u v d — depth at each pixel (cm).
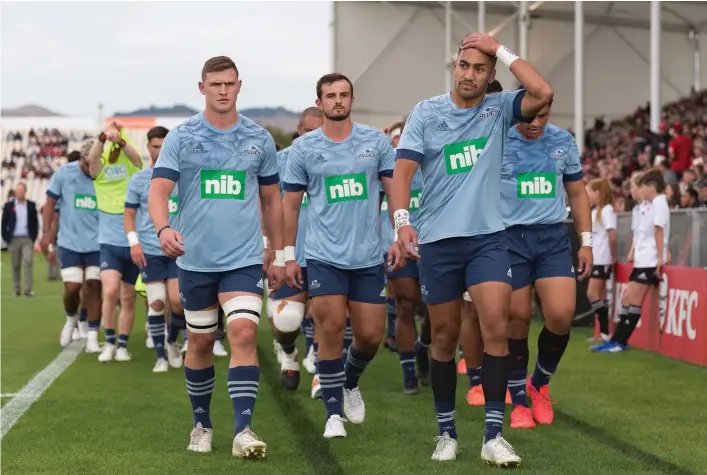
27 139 13362
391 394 2102
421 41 7925
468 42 1375
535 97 1330
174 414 1850
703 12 7556
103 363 2666
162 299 2503
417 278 2064
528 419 1703
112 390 2161
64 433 1662
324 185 1681
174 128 1468
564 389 2138
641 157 4891
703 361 2517
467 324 1884
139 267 2505
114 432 1670
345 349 2116
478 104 1402
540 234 1730
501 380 1387
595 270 3062
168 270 2508
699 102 6456
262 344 3209
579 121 5331
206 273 1468
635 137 5856
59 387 2206
